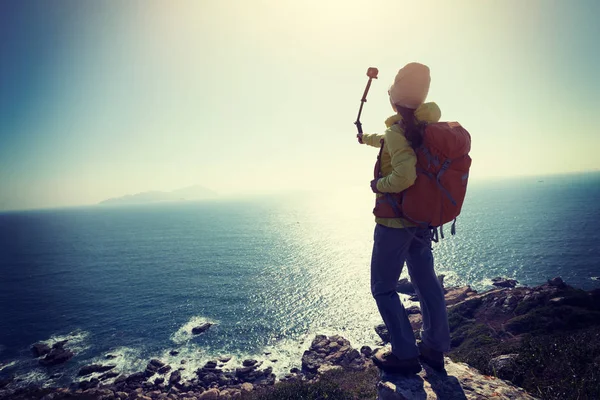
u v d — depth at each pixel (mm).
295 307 74125
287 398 21625
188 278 109375
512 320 45406
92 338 61281
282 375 43750
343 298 78125
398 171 2814
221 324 65750
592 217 178250
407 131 2887
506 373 7328
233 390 38938
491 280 84812
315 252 145750
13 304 89250
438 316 3643
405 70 3043
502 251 115938
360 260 123375
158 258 152375
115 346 56812
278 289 90062
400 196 3174
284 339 56906
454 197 2871
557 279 55125
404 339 3557
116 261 149625
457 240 144250
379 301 3637
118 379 44000
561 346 8281
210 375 43656
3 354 56031
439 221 2990
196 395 39125
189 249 175125
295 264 123062
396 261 3459
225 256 147625
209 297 85750
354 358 45406
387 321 3635
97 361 51125
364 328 59812
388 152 3221
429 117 3014
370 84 3711
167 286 99812
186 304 80750
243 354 51438
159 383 42906
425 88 3033
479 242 135875
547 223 172125
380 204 3334
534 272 88688
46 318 75312
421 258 3531
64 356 52250
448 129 2844
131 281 109375
